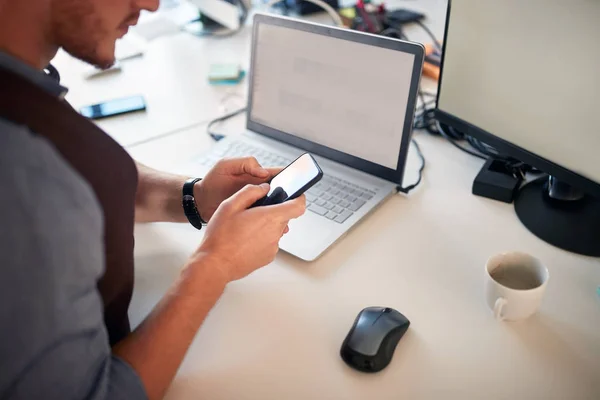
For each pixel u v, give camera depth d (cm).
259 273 77
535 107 78
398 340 65
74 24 56
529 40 75
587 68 69
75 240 42
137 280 77
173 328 57
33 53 54
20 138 40
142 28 162
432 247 80
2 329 40
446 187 93
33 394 43
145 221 87
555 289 72
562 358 63
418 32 148
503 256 70
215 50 149
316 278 76
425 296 72
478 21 81
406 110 86
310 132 99
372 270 77
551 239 79
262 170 81
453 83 90
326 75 94
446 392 60
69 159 48
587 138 73
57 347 43
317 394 61
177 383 62
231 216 65
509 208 87
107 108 121
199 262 62
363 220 86
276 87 101
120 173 53
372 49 87
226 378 63
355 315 70
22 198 39
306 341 67
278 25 98
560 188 84
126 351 55
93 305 46
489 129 88
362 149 93
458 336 66
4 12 50
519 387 60
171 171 99
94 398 48
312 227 83
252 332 68
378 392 60
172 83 133
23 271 40
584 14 67
